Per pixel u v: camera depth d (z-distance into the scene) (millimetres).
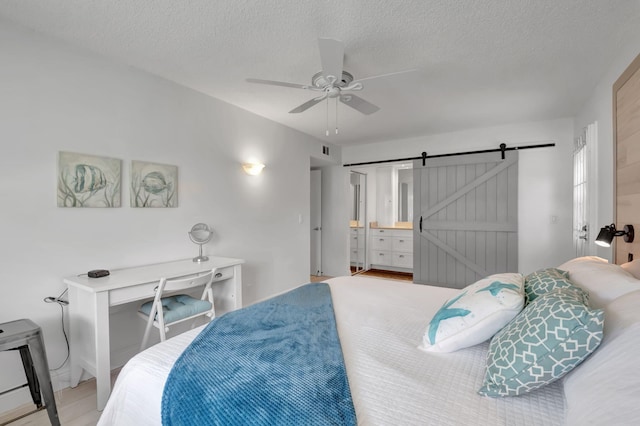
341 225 5465
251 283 3574
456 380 1028
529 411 875
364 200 6172
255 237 3621
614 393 688
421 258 4699
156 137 2615
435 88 2846
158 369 1154
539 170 3943
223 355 1153
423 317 1630
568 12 1767
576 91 2920
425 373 1069
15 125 1890
